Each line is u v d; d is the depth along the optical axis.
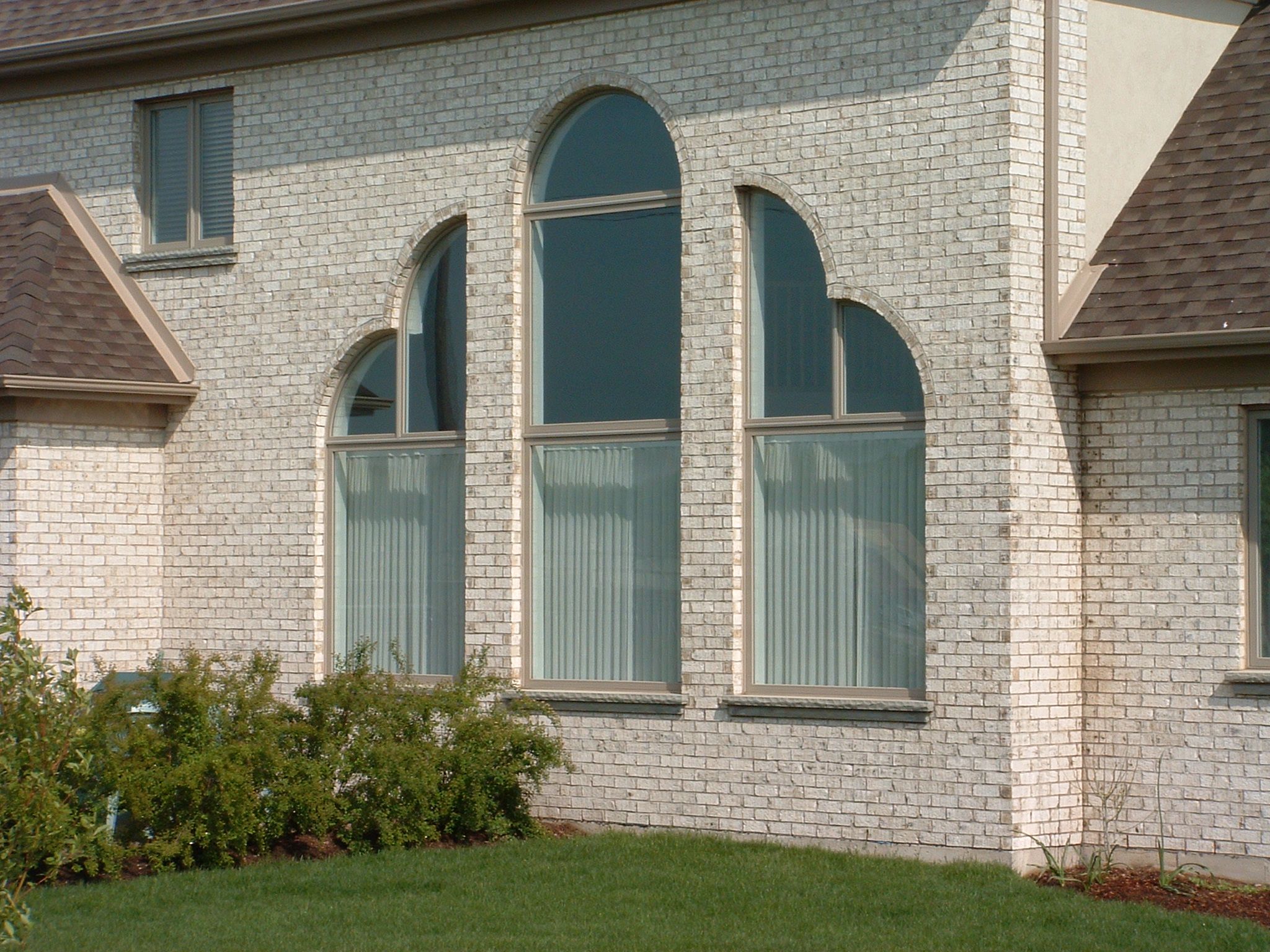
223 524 16.14
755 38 13.91
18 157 17.52
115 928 10.92
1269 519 12.81
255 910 11.43
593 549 14.77
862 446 13.68
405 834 13.37
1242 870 12.60
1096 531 13.27
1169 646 12.97
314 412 15.79
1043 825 12.91
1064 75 13.30
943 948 10.50
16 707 9.53
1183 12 14.35
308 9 15.45
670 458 14.50
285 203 16.02
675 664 14.37
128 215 16.88
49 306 16.03
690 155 14.15
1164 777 12.95
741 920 11.19
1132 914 11.38
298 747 13.54
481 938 10.73
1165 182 13.80
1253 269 12.79
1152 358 12.80
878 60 13.41
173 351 16.50
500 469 14.91
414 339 15.61
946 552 13.02
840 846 13.31
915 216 13.23
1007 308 12.84
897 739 13.14
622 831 14.17
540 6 14.75
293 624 15.80
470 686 14.17
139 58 16.59
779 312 14.02
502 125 15.01
